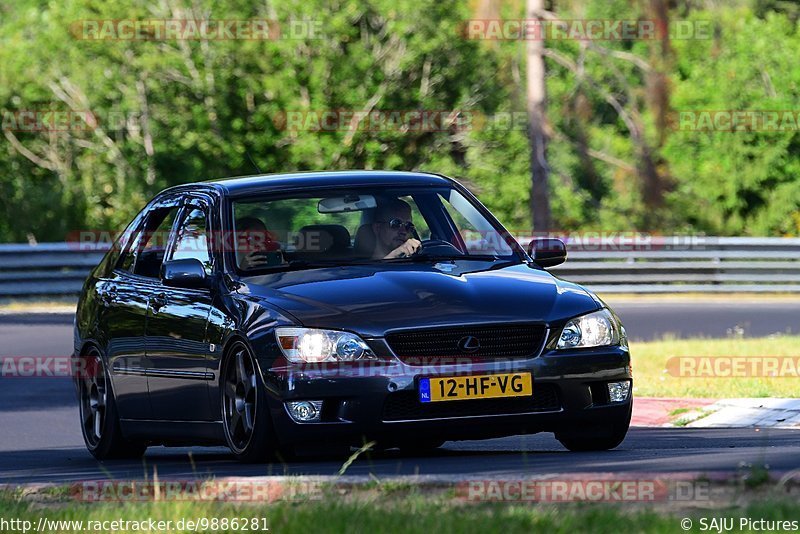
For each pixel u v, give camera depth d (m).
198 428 25.78
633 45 102.69
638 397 38.97
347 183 27.50
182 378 25.97
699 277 81.12
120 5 114.12
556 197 96.81
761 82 114.69
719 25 95.88
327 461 24.28
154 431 27.56
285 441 23.09
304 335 23.08
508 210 112.38
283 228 27.16
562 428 23.97
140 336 27.47
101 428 29.41
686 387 40.25
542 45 75.75
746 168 112.81
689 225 111.19
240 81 112.94
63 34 116.00
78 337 30.53
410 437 23.03
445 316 23.31
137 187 112.19
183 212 28.03
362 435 22.91
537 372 23.41
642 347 49.28
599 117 105.06
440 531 14.52
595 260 79.75
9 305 71.00
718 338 56.12
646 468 19.77
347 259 26.12
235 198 26.81
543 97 76.38
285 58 111.31
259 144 113.81
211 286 25.61
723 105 113.81
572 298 24.50
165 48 113.56
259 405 23.36
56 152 119.50
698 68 114.88
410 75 111.69
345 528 14.91
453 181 28.56
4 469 27.61
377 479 17.81
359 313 23.34
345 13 110.31
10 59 118.94
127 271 29.52
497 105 109.44
